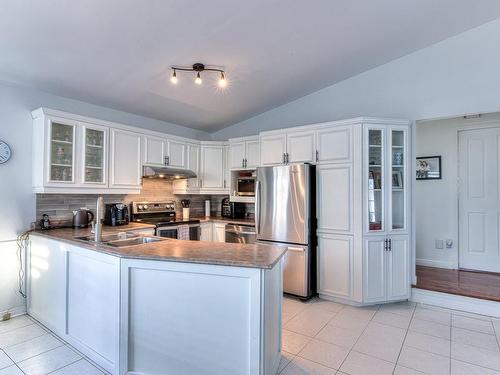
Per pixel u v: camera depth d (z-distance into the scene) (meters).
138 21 2.30
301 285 3.50
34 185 3.07
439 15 2.92
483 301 3.10
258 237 3.86
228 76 3.46
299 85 4.00
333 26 2.81
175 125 4.82
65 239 2.53
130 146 3.74
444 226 4.41
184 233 4.20
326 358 2.31
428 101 3.52
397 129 3.42
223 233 4.53
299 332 2.73
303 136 3.74
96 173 3.43
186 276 1.93
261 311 1.76
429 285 3.49
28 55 2.56
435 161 4.48
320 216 3.58
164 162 4.20
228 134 5.25
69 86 3.17
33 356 2.32
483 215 4.19
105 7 2.10
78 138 3.21
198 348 1.91
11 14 2.07
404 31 3.11
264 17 2.52
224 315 1.86
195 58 2.97
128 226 3.63
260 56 3.12
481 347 2.47
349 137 3.40
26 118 3.08
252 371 1.78
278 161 3.93
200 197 5.32
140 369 2.04
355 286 3.33
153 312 2.00
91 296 2.29
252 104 4.41
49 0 1.98
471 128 4.26
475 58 3.26
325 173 3.56
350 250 3.37
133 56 2.77
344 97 4.08
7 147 2.93
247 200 4.62
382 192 3.38
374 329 2.79
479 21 3.15
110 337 2.13
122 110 4.00
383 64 3.80
